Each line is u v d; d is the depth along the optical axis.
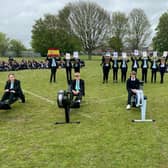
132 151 6.98
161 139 7.85
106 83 19.70
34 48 70.31
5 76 25.70
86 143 7.55
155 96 14.56
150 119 10.01
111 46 73.19
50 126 9.23
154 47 74.25
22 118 10.30
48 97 14.30
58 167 6.15
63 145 7.41
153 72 20.03
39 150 7.09
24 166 6.20
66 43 67.25
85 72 29.36
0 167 6.15
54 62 20.20
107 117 10.34
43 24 69.62
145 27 77.94
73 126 9.19
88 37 69.56
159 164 6.28
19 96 12.40
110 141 7.69
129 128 8.91
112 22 77.00
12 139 7.93
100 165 6.23
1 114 10.88
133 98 11.61
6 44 84.38
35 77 24.27
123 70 20.12
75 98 11.86
